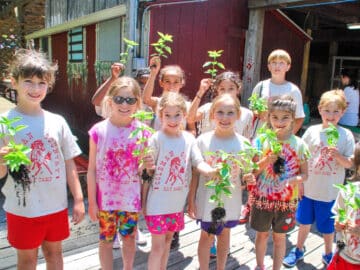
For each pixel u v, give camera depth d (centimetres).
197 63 498
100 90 305
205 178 239
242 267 283
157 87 466
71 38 693
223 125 235
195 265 282
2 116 181
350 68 853
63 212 214
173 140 234
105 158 226
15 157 169
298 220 294
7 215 204
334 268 221
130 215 232
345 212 207
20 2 1162
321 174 280
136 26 445
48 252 220
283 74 336
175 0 450
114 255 290
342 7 545
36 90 196
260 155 243
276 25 572
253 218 258
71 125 727
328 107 276
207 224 239
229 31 519
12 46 1158
